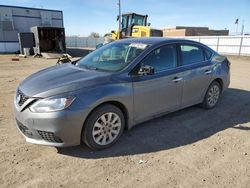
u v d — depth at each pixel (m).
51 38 26.42
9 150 3.67
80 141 3.53
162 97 4.43
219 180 3.07
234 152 3.77
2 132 4.28
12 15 32.00
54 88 3.40
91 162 3.42
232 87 8.32
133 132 4.39
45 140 3.41
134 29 17.89
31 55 26.06
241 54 29.28
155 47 4.38
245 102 6.42
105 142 3.77
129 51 4.38
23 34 26.52
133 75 3.96
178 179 3.07
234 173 3.22
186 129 4.59
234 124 4.89
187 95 4.96
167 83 4.43
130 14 18.06
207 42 33.25
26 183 2.93
